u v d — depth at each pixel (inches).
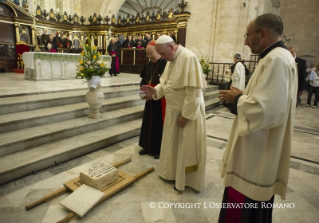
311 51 559.8
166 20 480.1
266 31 53.7
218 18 412.2
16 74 388.2
